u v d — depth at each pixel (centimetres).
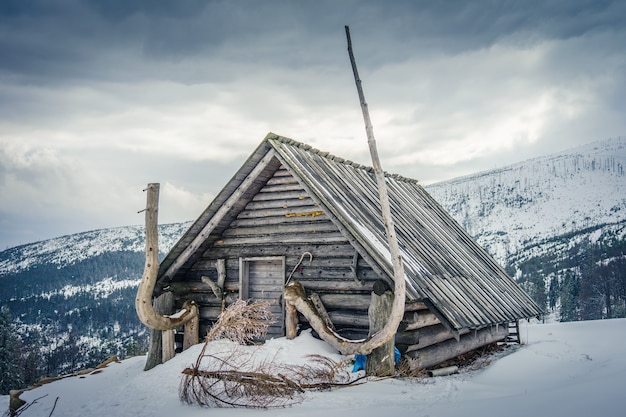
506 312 1279
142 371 1197
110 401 906
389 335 912
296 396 779
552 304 9412
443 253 1352
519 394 694
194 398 790
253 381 755
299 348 1028
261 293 1232
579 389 636
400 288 897
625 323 1736
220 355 1029
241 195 1195
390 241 901
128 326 17575
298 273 1161
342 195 1170
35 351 8181
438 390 804
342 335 1084
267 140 1135
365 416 627
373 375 934
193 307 1259
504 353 1368
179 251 1252
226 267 1274
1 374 4762
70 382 1187
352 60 920
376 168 905
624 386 610
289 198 1199
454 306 1052
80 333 16838
